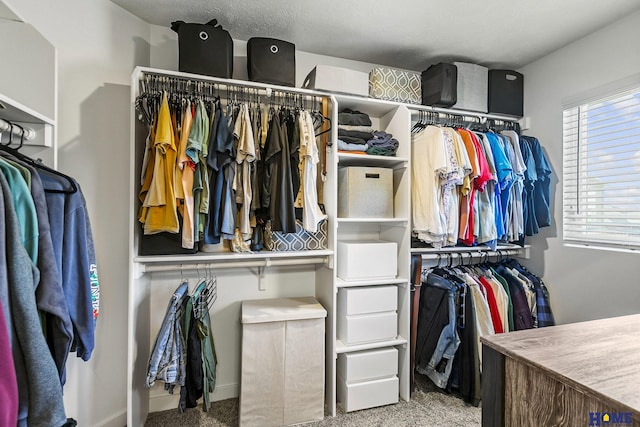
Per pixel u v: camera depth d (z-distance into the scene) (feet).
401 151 6.98
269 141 5.56
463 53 7.48
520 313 7.01
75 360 5.03
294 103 6.39
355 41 6.95
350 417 6.00
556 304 7.34
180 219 5.19
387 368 6.42
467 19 6.10
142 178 5.06
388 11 5.85
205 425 5.77
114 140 5.59
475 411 6.20
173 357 4.81
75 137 5.22
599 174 6.63
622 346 2.90
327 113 6.44
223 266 5.87
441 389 7.02
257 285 6.98
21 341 2.74
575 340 3.05
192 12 5.89
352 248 6.45
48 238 3.20
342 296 6.44
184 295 5.46
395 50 7.34
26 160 3.59
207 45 5.56
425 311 7.05
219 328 6.72
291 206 5.47
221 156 5.18
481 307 6.63
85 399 5.14
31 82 3.95
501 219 7.14
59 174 3.72
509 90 7.83
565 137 7.22
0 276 2.63
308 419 5.85
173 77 5.52
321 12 5.90
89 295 3.73
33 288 2.90
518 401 2.78
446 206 6.68
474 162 6.75
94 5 5.37
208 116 5.32
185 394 4.97
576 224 7.00
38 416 2.81
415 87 7.35
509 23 6.23
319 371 5.96
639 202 5.96
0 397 2.41
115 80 5.64
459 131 6.99
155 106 5.14
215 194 5.21
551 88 7.44
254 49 5.97
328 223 6.43
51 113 4.34
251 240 5.86
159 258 5.21
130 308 4.95
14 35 3.68
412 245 7.43
